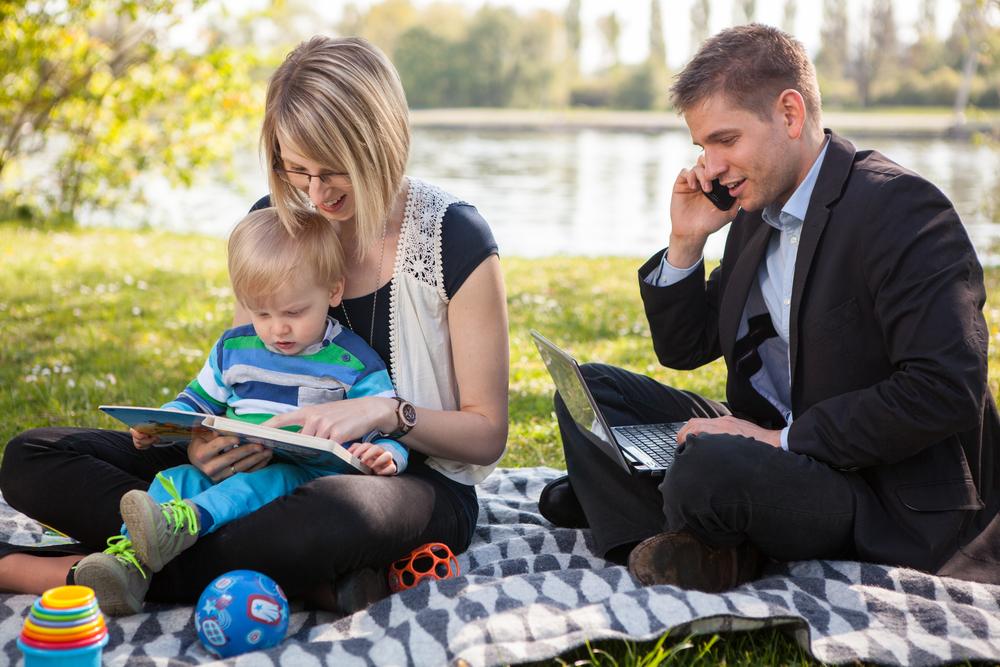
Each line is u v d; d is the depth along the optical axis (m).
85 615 1.70
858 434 2.08
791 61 2.23
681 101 2.30
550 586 2.04
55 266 7.96
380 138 2.21
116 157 11.79
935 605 1.97
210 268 8.15
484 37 67.31
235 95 11.65
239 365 2.37
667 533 2.15
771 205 2.41
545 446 3.74
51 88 11.27
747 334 2.57
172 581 2.02
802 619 1.88
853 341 2.20
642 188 18.61
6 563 2.10
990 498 2.25
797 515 2.08
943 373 1.98
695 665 1.89
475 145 32.69
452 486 2.40
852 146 2.30
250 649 1.87
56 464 2.13
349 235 2.43
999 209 11.34
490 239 2.41
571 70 76.06
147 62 11.40
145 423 2.06
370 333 2.42
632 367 4.96
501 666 1.75
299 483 2.23
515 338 5.67
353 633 1.93
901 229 2.09
